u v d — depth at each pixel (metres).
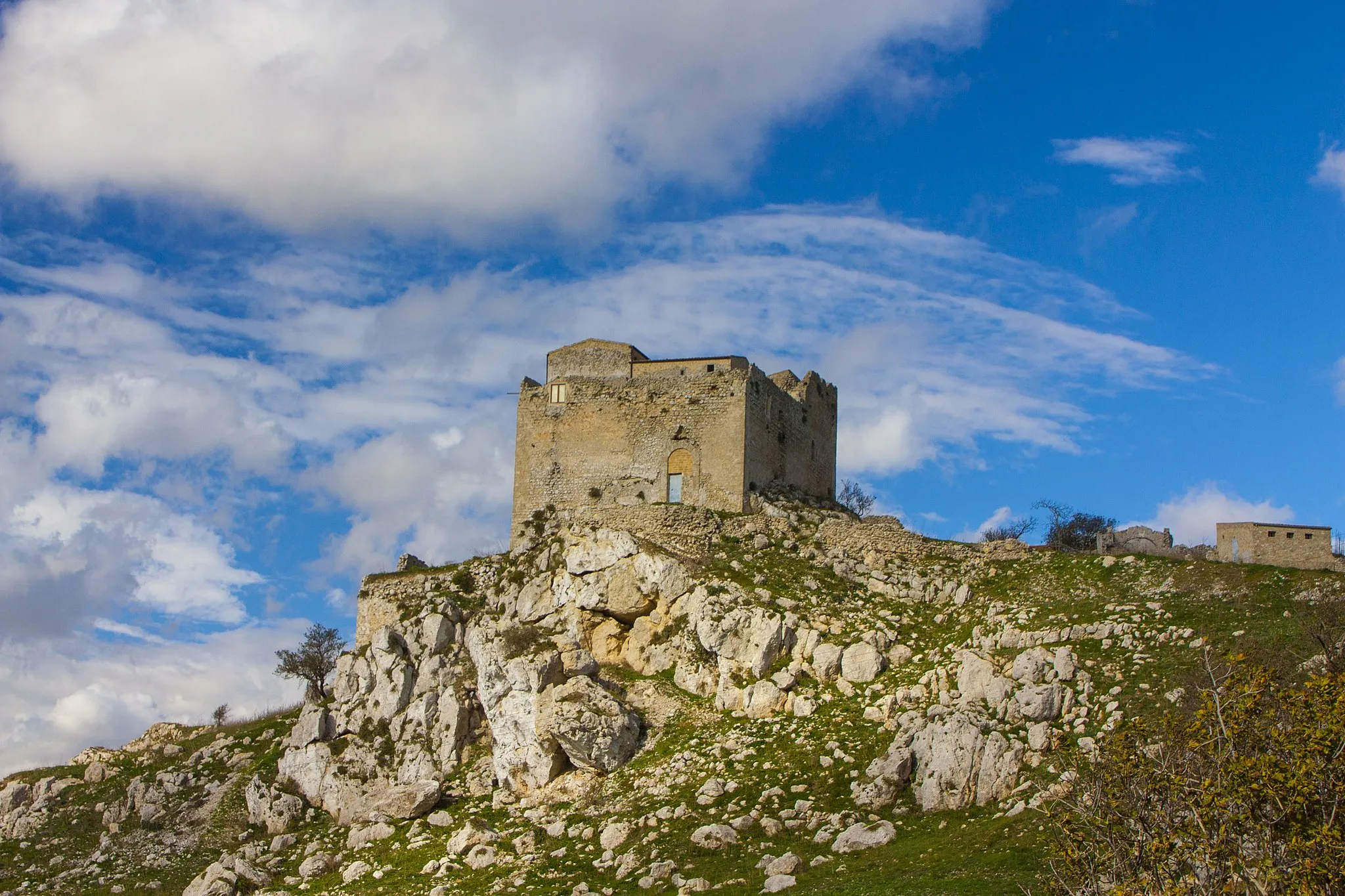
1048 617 75.06
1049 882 45.59
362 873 67.75
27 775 94.56
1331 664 60.56
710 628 77.88
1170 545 90.12
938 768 61.28
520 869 63.25
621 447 96.25
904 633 78.56
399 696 82.94
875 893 50.88
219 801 83.75
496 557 92.56
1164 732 43.38
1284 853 36.28
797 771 65.69
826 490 108.88
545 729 72.94
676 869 58.91
